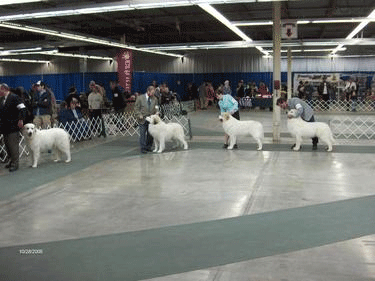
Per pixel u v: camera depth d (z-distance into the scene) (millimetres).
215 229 5031
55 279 3787
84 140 13180
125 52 20578
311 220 5312
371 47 27094
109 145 12102
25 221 5457
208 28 21234
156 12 16516
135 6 10516
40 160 9758
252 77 32094
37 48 22984
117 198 6492
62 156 10234
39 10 11453
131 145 12062
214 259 4152
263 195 6516
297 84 27328
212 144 11883
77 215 5680
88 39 18047
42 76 30688
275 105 12180
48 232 5039
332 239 4648
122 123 14984
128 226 5203
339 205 5953
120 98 14898
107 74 29281
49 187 7219
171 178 7781
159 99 17359
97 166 9000
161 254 4305
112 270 3945
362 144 11547
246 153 10352
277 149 10859
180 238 4750
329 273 3787
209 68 32750
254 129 10711
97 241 4707
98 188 7117
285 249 4379
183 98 32500
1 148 9531
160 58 33500
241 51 32031
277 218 5406
